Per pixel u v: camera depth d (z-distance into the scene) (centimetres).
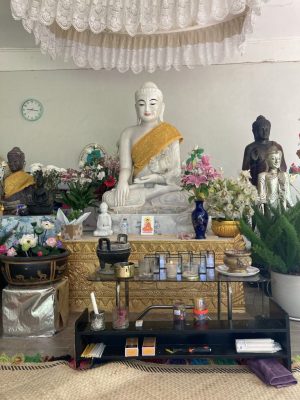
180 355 233
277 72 541
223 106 548
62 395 207
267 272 369
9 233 372
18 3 303
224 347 244
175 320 253
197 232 345
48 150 564
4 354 258
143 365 239
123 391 210
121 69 484
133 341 246
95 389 212
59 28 416
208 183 346
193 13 337
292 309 317
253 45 540
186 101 553
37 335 290
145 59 481
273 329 232
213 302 335
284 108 540
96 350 241
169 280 251
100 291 344
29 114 565
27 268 290
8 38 532
